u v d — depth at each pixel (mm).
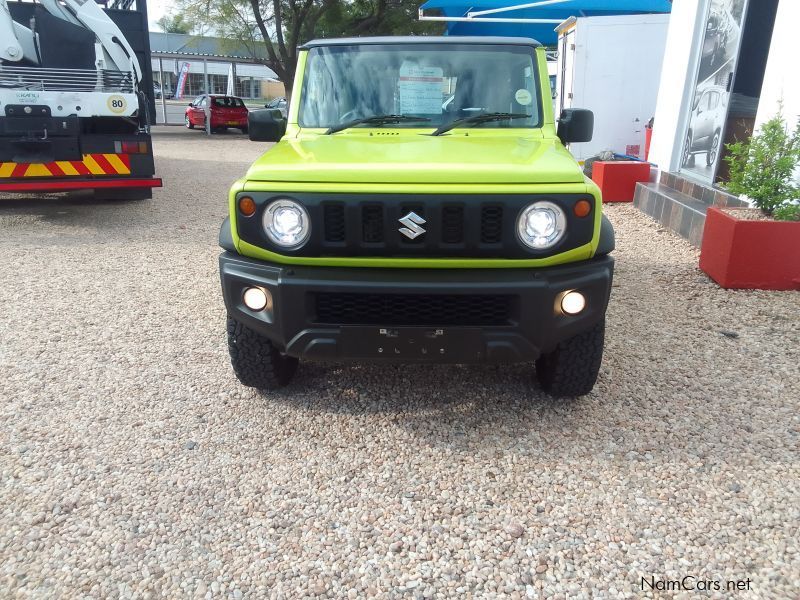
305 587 2398
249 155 18125
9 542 2609
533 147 3508
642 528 2691
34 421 3529
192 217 9086
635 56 10953
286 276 3070
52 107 8141
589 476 3041
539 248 2979
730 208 6090
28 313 5168
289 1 24953
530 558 2537
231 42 26969
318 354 3152
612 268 3156
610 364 4199
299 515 2793
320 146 3531
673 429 3422
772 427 3441
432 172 2959
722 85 7520
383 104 4051
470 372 4121
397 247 2980
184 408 3686
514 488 2965
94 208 9648
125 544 2605
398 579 2436
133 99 8484
